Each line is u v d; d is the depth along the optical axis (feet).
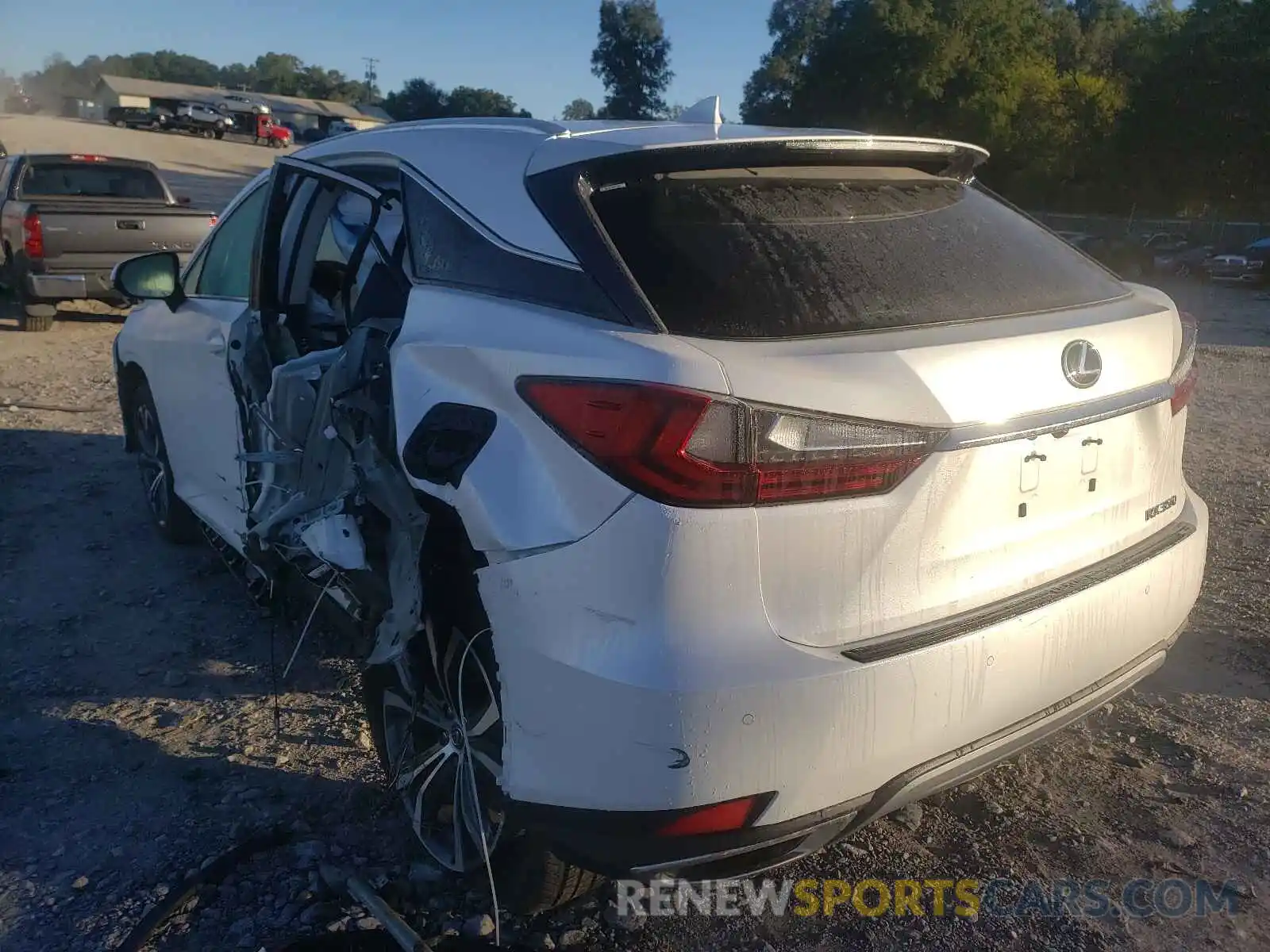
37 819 10.66
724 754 7.21
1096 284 10.16
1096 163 130.52
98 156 42.68
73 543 17.98
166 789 11.19
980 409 7.99
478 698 8.80
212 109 202.80
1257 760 11.74
